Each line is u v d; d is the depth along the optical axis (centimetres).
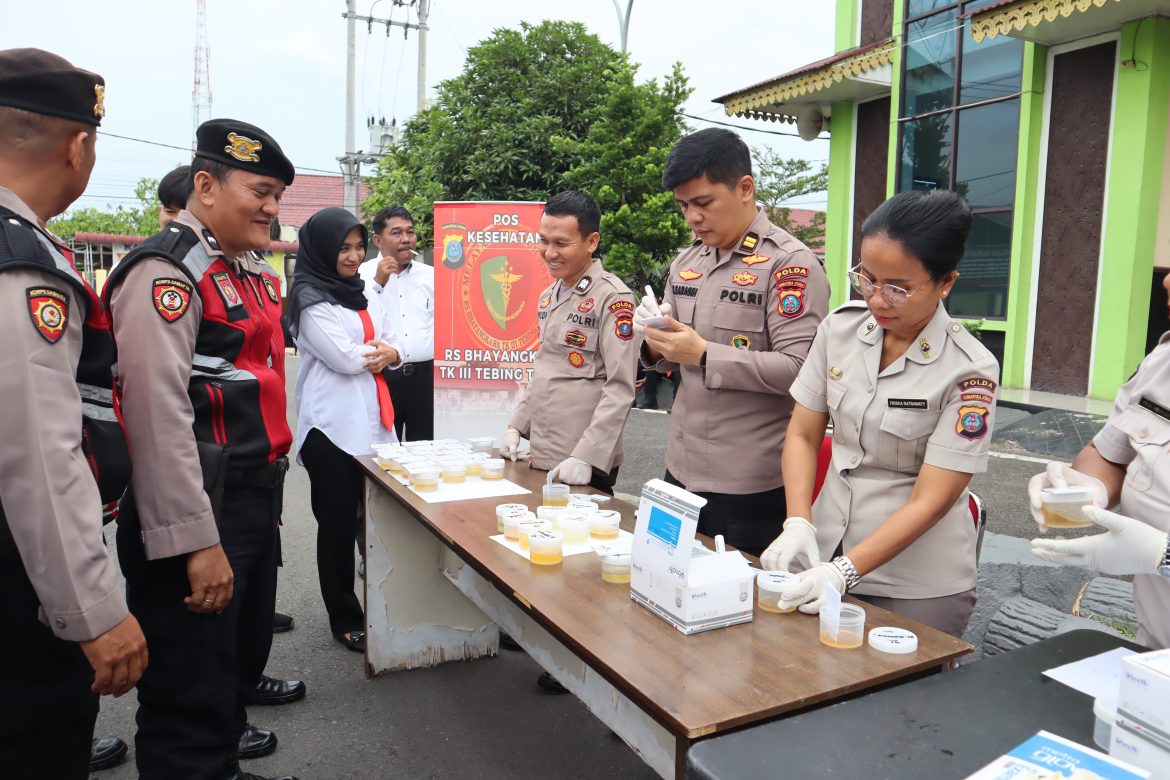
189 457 176
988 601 323
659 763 145
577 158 957
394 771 239
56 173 143
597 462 261
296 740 255
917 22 966
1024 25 730
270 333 213
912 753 101
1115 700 105
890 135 1006
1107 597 303
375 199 1436
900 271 149
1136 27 753
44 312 130
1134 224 766
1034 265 863
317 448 309
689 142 214
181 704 188
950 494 159
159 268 174
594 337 278
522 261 357
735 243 230
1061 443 671
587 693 172
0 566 134
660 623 150
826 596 143
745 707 118
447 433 368
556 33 1016
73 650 144
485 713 274
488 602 234
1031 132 847
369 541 291
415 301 429
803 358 214
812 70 1006
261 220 199
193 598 181
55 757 146
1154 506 141
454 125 998
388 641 299
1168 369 146
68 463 132
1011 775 92
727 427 229
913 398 164
